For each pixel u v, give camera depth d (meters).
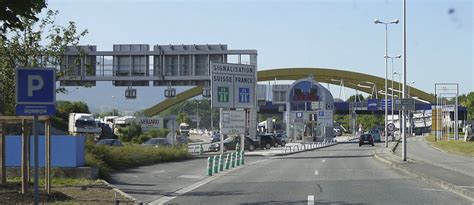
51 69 11.02
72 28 22.56
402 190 19.77
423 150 58.22
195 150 55.12
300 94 95.75
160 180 25.36
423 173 25.33
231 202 17.00
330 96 97.56
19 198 15.43
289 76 110.62
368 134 75.50
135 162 34.53
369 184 22.19
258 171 30.95
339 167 33.25
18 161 23.66
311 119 95.81
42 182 20.95
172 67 59.94
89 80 59.53
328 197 17.84
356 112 131.12
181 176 27.61
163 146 45.38
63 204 15.05
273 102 106.00
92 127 71.44
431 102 118.25
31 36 20.88
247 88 53.25
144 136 76.38
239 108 54.00
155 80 60.28
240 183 23.58
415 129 144.25
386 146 63.97
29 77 10.88
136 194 19.66
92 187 19.72
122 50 59.62
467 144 58.84
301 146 69.38
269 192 19.67
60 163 23.72
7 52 20.52
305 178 25.61
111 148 34.12
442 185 21.05
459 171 27.27
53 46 21.92
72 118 63.00
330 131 93.06
